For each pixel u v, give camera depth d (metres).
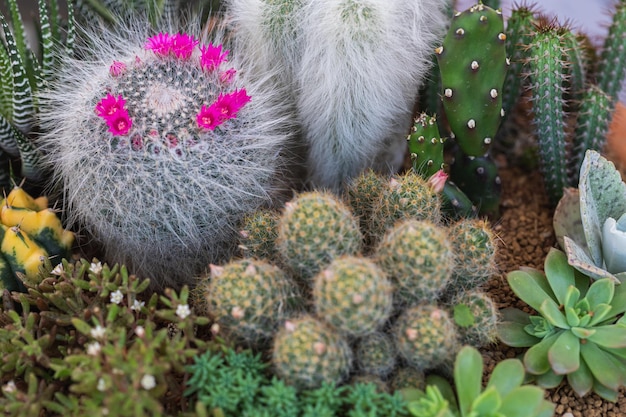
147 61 0.39
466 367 0.34
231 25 0.45
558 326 0.37
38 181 0.45
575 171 0.47
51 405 0.34
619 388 0.39
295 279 0.37
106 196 0.38
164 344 0.34
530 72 0.44
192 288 0.42
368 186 0.40
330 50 0.40
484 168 0.44
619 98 0.49
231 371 0.34
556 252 0.40
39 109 0.43
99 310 0.35
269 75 0.42
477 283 0.38
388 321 0.36
